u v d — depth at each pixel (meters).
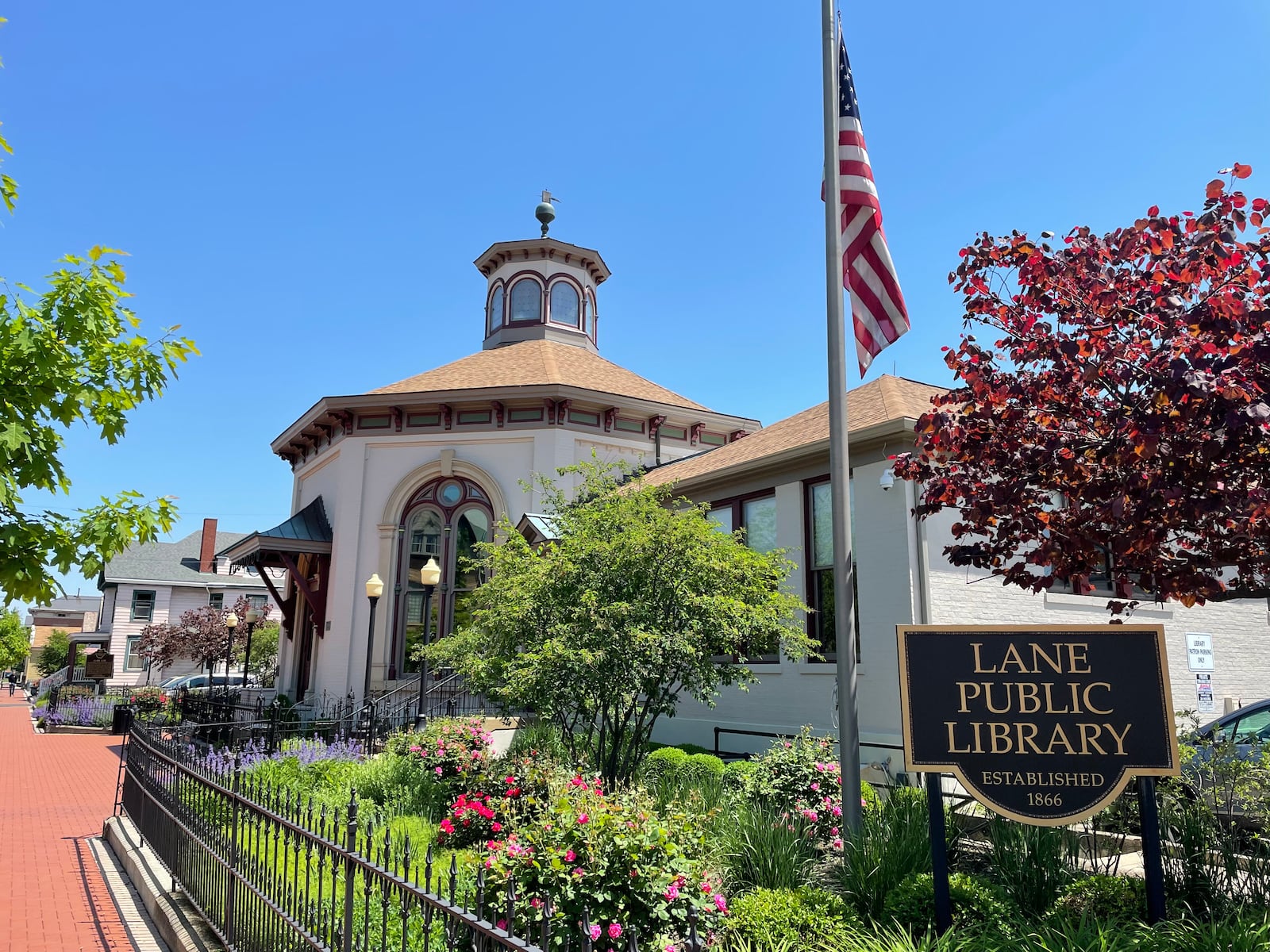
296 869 4.67
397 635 22.30
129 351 6.80
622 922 4.94
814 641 10.62
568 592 9.62
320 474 25.77
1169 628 14.27
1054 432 6.03
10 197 6.21
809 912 5.52
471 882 5.16
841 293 7.74
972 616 12.11
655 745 14.40
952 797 8.13
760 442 16.34
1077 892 5.91
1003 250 6.59
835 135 7.98
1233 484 5.37
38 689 45.19
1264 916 4.90
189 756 7.74
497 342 29.27
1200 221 5.59
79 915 7.21
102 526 6.34
